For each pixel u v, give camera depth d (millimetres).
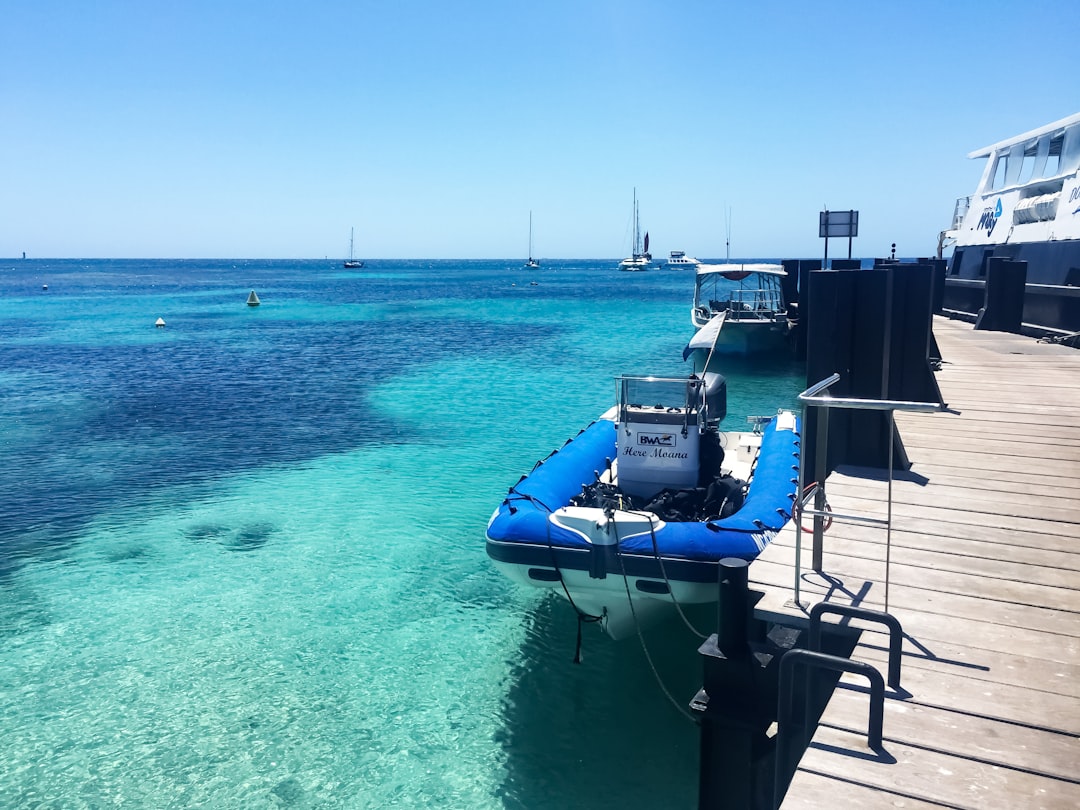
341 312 54812
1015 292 16109
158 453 14422
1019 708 3219
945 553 4805
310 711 6516
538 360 27031
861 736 3105
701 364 24219
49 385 22188
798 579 4113
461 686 6836
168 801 5512
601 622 6664
